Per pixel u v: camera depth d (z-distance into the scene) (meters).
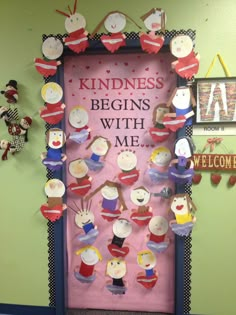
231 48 1.52
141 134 1.67
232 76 1.53
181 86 1.54
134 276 1.77
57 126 1.64
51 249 1.75
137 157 1.69
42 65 1.58
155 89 1.64
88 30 1.57
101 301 1.82
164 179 1.64
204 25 1.52
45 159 1.65
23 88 1.65
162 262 1.74
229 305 1.67
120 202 1.69
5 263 1.80
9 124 1.67
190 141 1.55
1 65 1.65
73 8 1.56
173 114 1.54
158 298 1.77
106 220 1.73
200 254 1.66
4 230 1.77
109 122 1.69
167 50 1.58
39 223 1.74
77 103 1.69
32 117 1.67
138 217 1.67
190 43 1.49
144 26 1.54
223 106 1.54
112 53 1.63
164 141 1.65
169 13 1.52
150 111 1.66
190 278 1.68
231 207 1.61
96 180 1.72
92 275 1.76
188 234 1.62
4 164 1.73
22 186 1.73
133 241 1.73
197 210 1.63
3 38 1.63
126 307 1.80
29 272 1.79
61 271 1.73
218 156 1.57
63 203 1.69
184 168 1.56
